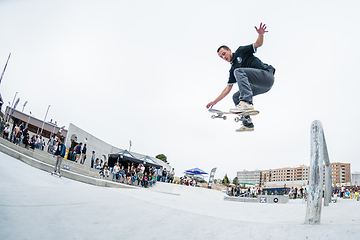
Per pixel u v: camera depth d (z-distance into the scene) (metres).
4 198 2.37
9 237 1.66
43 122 26.77
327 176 3.40
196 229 1.83
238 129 3.69
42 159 11.55
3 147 10.41
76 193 2.76
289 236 1.52
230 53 3.62
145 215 2.14
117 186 11.69
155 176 18.39
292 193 21.78
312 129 1.79
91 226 1.94
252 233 1.64
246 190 21.62
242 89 3.30
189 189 18.95
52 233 1.80
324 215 2.42
